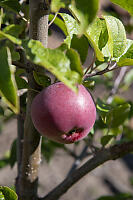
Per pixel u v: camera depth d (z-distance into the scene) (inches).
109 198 29.1
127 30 33.9
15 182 25.8
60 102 19.3
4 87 17.5
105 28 21.2
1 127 60.1
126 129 31.7
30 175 22.5
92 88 21.7
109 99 32.1
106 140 23.1
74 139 20.6
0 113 21.9
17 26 20.8
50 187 60.9
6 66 17.6
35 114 19.6
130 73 38.5
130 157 72.3
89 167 22.8
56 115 19.3
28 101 20.9
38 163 22.5
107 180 65.8
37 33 19.7
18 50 22.6
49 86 20.0
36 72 20.3
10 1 21.4
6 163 36.9
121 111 25.4
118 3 19.5
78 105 19.4
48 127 19.6
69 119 19.4
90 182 65.0
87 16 16.3
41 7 19.3
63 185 23.3
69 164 67.2
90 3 16.3
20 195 23.0
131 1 19.1
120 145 22.2
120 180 66.0
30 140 21.6
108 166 69.4
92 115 20.1
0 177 59.9
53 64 16.8
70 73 16.8
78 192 62.2
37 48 17.0
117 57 21.3
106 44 21.8
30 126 21.2
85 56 21.7
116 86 34.3
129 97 77.7
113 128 26.1
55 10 16.4
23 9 23.0
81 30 16.3
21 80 20.9
